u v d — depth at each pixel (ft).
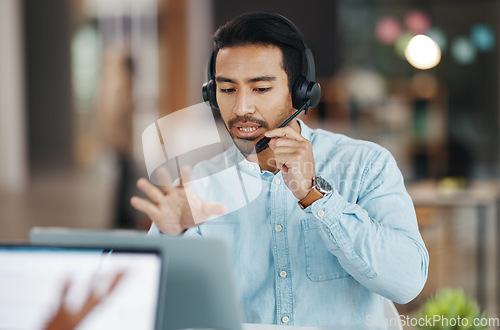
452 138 23.31
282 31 4.27
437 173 22.89
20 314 3.27
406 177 21.50
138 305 3.22
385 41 23.58
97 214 20.20
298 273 4.39
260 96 4.31
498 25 23.38
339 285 4.36
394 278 4.01
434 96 23.20
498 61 23.44
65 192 25.02
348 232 3.97
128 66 17.69
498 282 11.99
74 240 3.63
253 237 4.49
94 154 34.78
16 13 27.63
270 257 4.47
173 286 3.59
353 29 23.59
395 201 4.31
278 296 4.40
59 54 37.01
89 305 3.25
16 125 27.50
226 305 3.57
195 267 3.53
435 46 20.10
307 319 4.35
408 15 23.61
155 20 32.27
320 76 23.31
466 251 13.16
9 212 20.92
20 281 3.30
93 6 35.40
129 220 17.93
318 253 4.38
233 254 4.50
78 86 36.47
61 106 37.17
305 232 4.39
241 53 4.28
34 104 37.27
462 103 23.58
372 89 23.25
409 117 23.06
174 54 29.27
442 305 4.37
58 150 36.99
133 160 17.75
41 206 21.90
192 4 27.89
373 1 23.56
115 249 3.30
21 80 27.91
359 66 23.63
